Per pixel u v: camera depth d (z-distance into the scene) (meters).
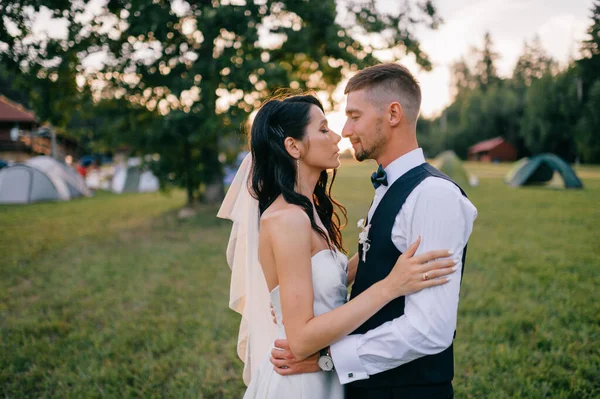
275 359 1.50
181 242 7.88
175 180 10.95
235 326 4.10
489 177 25.22
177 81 9.23
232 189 1.92
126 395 2.97
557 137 46.38
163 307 4.61
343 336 1.35
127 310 4.57
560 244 7.12
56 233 8.97
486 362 3.25
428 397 1.42
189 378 3.19
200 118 9.25
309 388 1.47
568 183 17.20
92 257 6.86
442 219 1.32
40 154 29.25
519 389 2.87
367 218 1.62
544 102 46.50
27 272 6.02
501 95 60.84
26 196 15.27
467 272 5.66
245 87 8.88
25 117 29.38
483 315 4.19
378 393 1.45
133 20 8.97
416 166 1.48
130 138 10.23
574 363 3.22
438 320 1.28
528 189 17.08
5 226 9.84
